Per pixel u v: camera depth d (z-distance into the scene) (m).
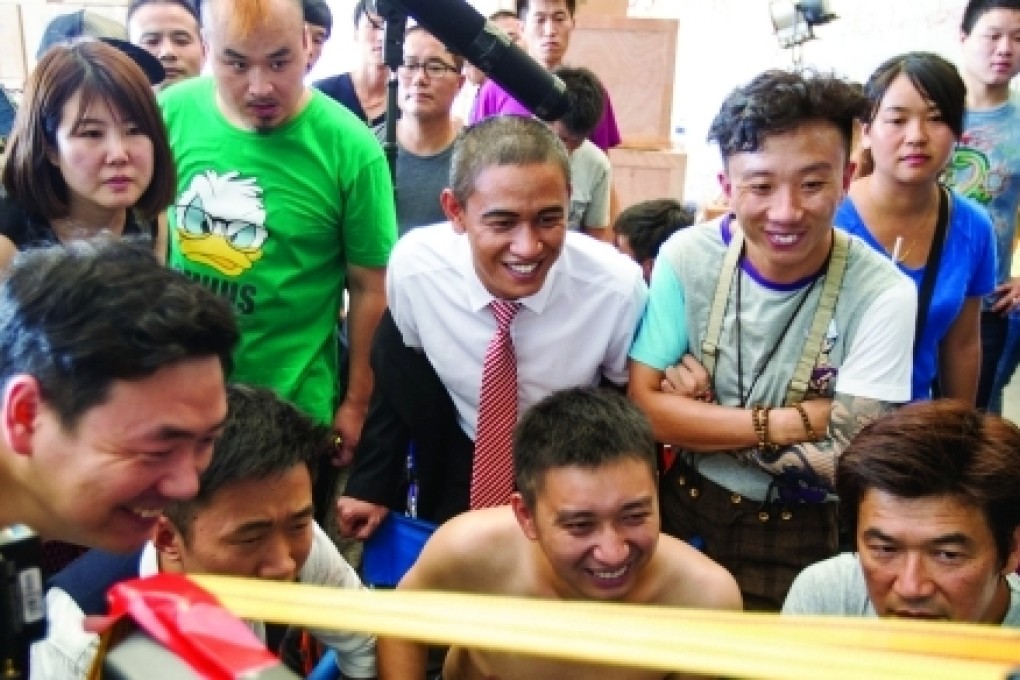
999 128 2.41
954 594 0.95
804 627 0.45
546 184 1.24
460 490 1.52
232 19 1.48
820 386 1.29
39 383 0.67
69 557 1.11
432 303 1.41
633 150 3.23
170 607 0.44
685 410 1.32
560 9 2.76
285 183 1.62
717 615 0.47
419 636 0.43
